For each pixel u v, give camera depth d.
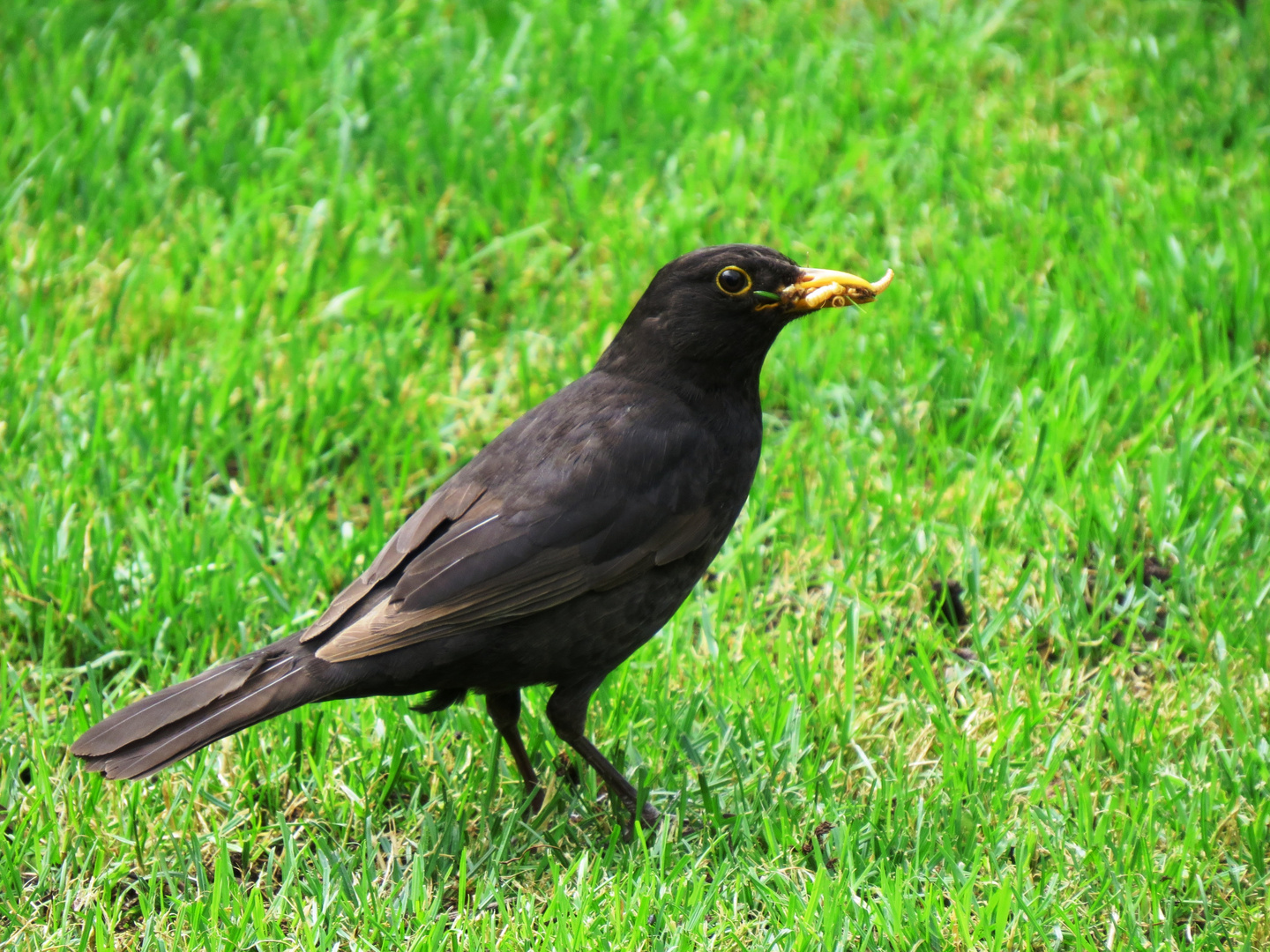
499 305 12.12
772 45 15.43
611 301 11.91
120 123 13.55
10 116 13.80
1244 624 8.84
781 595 9.54
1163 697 8.39
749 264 7.54
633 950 6.68
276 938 6.86
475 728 8.30
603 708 8.51
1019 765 7.96
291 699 6.89
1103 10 16.09
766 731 8.16
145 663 8.86
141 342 11.48
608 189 13.38
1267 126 14.07
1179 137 14.07
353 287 12.16
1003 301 11.77
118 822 7.61
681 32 15.42
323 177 13.28
